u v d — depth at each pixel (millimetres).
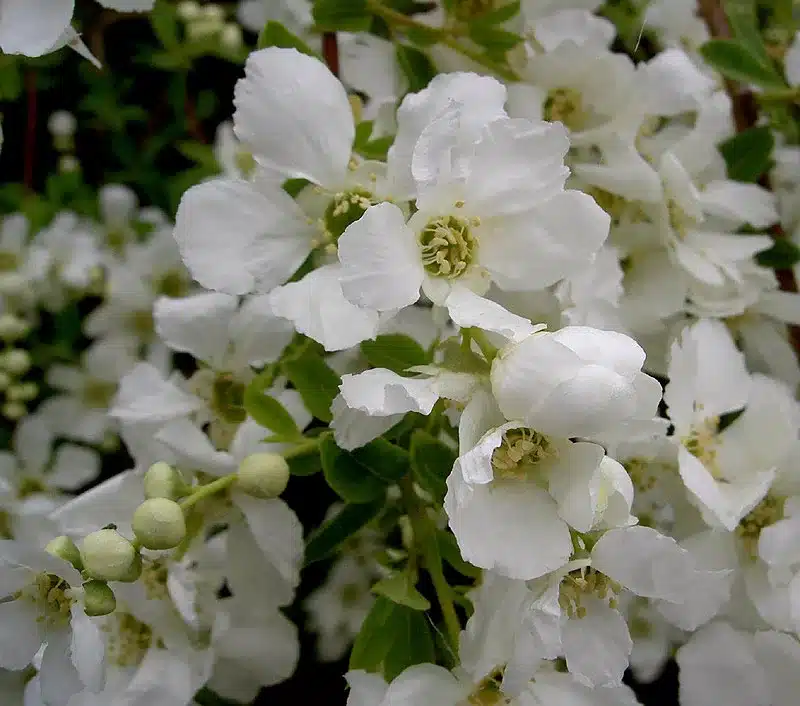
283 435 220
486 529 183
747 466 232
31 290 323
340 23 245
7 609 197
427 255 191
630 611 246
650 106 240
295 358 222
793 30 294
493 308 183
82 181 351
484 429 182
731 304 244
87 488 320
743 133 255
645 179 234
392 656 202
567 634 191
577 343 176
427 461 206
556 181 189
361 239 182
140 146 357
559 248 191
